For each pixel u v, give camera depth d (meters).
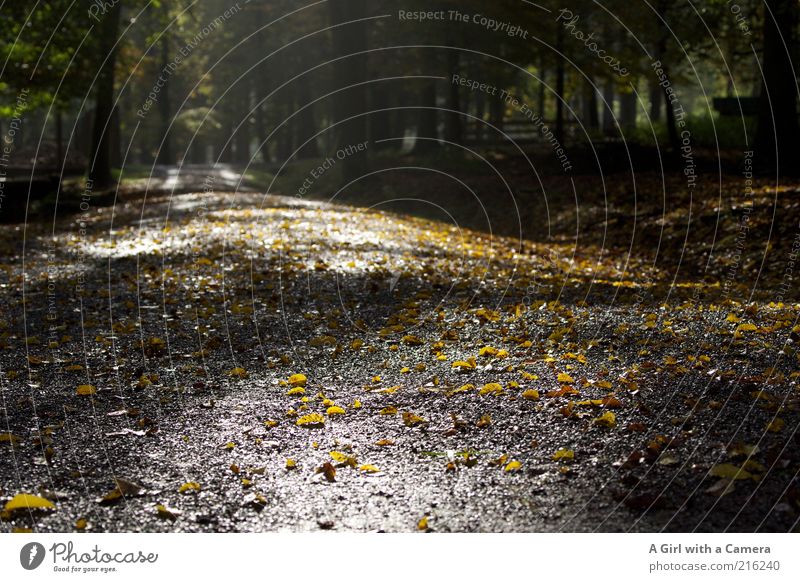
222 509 3.64
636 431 4.23
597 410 4.57
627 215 15.28
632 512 3.45
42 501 3.62
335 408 4.89
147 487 3.85
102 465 4.12
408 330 6.95
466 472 3.92
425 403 4.97
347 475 3.96
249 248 11.74
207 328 7.17
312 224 15.12
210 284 9.11
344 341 6.71
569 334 6.40
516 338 6.39
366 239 12.88
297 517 3.55
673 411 4.45
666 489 3.58
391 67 28.58
